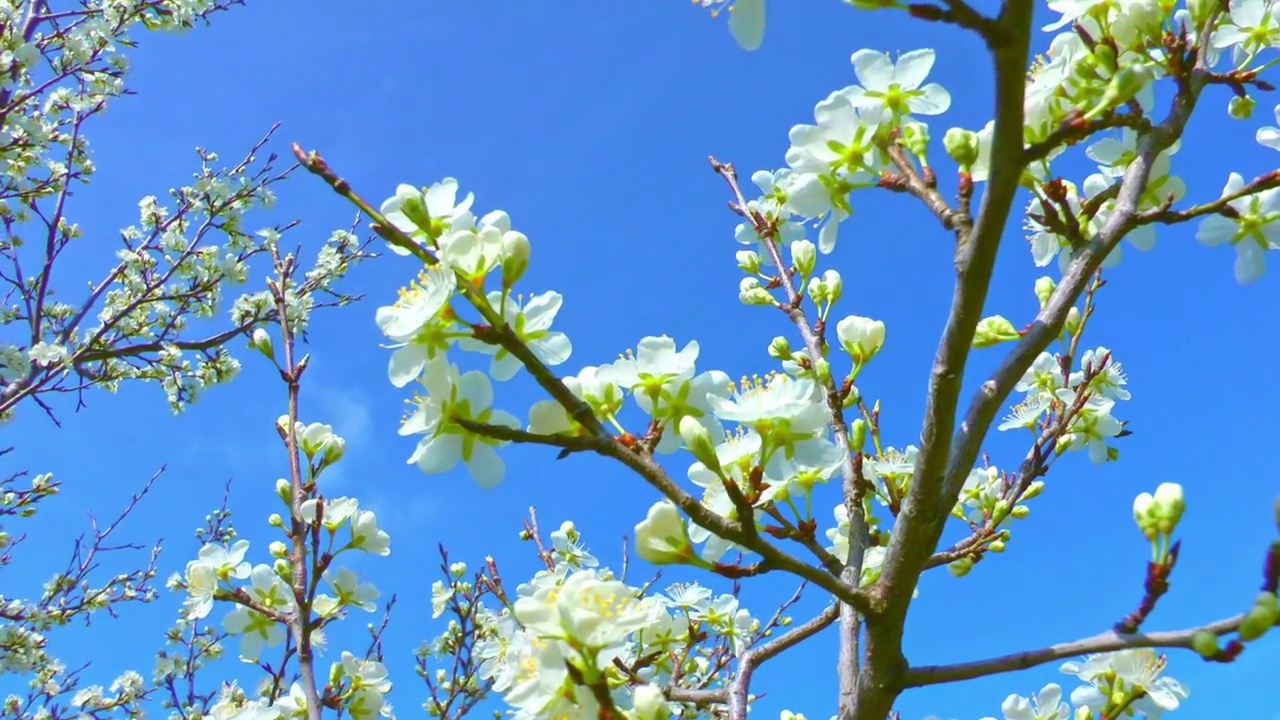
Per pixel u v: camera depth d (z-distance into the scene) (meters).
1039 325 0.40
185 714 0.88
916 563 0.39
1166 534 0.37
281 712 0.58
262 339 0.60
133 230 1.38
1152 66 0.43
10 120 1.15
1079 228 0.42
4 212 1.28
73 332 1.24
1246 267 0.47
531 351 0.41
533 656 0.40
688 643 0.57
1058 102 0.43
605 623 0.38
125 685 1.19
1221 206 0.41
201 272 1.35
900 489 0.50
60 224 1.33
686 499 0.39
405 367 0.40
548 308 0.42
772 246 0.58
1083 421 0.54
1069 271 0.41
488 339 0.39
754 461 0.43
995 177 0.37
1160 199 0.46
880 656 0.39
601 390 0.42
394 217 0.41
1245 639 0.35
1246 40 0.45
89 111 1.30
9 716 1.14
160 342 1.26
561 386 0.39
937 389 0.38
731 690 0.50
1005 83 0.36
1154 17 0.43
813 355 0.52
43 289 1.22
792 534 0.44
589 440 0.39
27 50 1.12
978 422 0.40
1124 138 0.45
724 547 0.44
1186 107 0.43
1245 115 0.46
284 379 0.60
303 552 0.58
